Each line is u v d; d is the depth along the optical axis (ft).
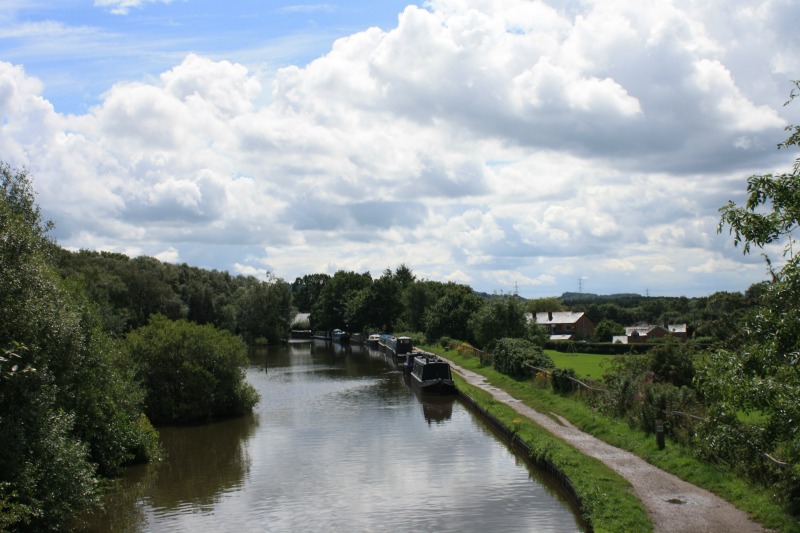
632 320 528.22
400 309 374.22
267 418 118.93
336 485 73.87
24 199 79.56
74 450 58.44
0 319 54.44
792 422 38.68
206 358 120.78
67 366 66.90
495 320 193.47
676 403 76.28
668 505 55.77
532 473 76.23
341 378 182.29
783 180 39.55
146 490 74.33
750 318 41.45
